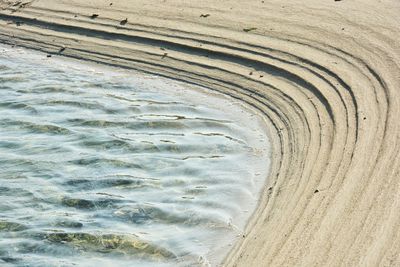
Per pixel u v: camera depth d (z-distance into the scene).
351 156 18.45
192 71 25.25
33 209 19.28
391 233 15.34
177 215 18.39
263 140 21.25
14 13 30.83
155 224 18.20
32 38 29.33
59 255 17.52
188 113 23.14
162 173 20.19
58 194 19.77
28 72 26.97
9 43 29.41
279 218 17.17
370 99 20.69
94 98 24.59
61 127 22.94
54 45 28.53
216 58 25.44
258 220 17.66
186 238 17.55
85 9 29.78
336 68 22.72
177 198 19.08
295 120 21.27
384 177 17.25
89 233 18.06
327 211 16.64
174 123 22.61
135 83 25.33
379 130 19.19
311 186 17.91
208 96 23.95
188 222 18.12
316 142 19.77
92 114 23.55
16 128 23.19
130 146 21.55
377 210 16.17
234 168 20.17
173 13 28.14
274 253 15.84
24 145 22.14
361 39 23.86
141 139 21.86
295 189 18.12
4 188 20.20
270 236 16.61
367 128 19.41
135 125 22.69
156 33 27.25
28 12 30.66
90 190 19.78
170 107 23.58
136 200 19.14
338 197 17.00
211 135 21.84
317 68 23.09
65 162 21.09
